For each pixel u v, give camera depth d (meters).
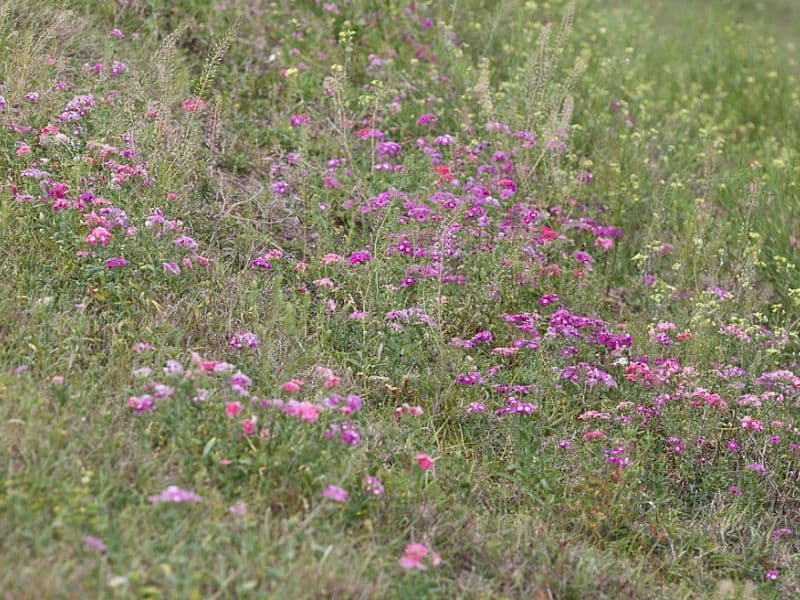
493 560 3.90
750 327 4.68
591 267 5.02
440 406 4.34
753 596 4.05
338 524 3.85
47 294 4.20
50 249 4.32
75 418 3.88
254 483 3.87
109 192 4.45
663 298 4.91
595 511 4.14
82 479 3.71
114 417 3.92
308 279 4.61
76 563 3.57
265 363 4.18
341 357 4.35
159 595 3.55
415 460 4.01
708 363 4.60
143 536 3.66
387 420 4.23
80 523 3.64
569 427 4.36
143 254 4.32
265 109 5.38
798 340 4.85
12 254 4.29
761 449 4.39
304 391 4.18
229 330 4.30
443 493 4.03
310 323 4.45
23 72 4.77
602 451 4.25
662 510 4.23
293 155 5.02
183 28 5.36
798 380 4.48
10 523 3.60
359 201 4.92
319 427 3.95
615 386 4.43
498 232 4.83
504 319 4.59
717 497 4.28
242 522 3.73
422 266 4.57
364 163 5.12
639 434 4.40
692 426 4.34
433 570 3.81
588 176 5.36
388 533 3.88
